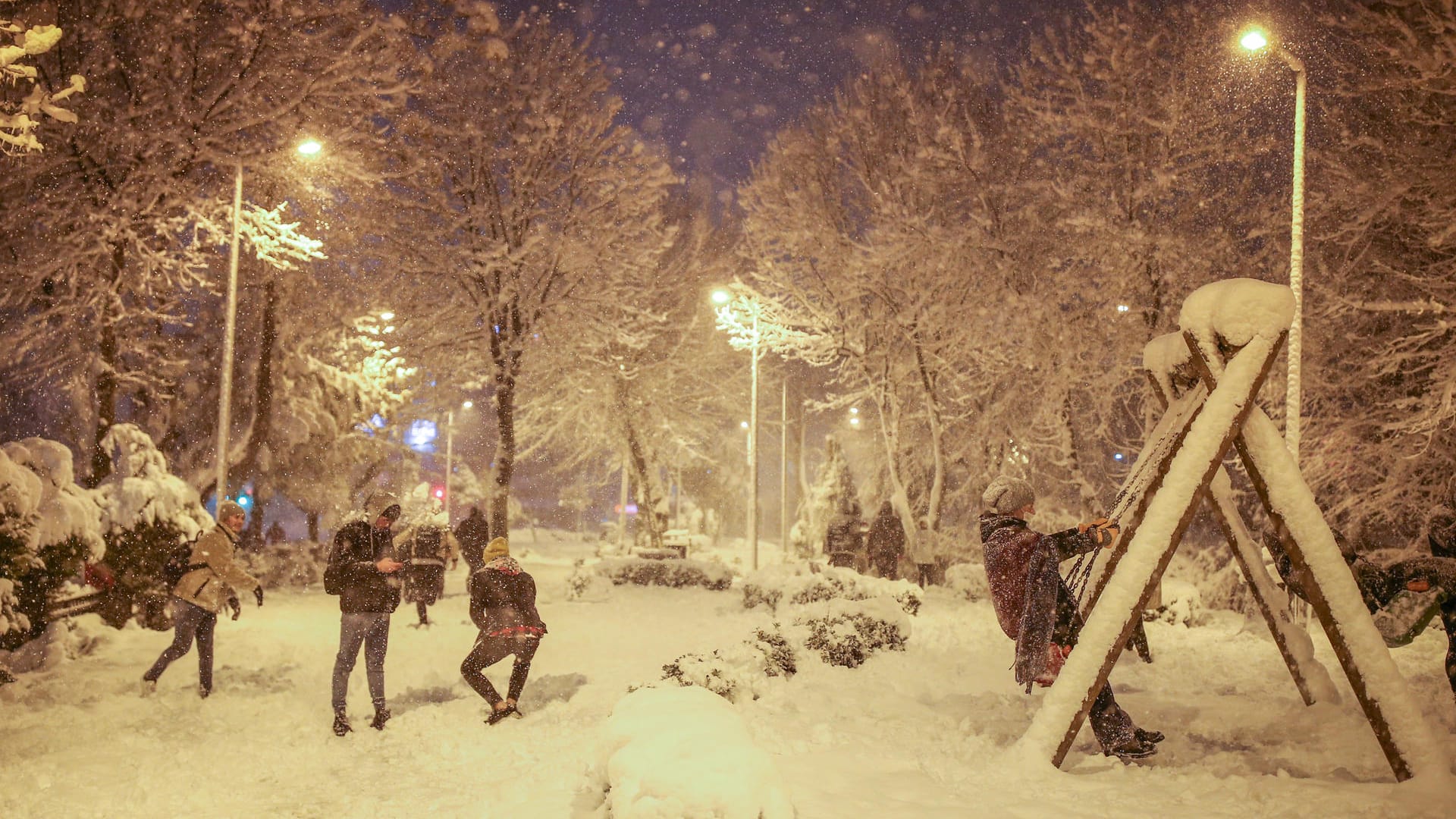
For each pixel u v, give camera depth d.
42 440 11.49
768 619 15.32
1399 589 6.46
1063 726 5.64
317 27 18.09
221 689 9.68
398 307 24.66
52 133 15.53
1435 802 4.86
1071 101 21.91
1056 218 22.67
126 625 13.73
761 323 28.53
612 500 69.75
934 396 26.02
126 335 18.34
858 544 25.25
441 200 24.36
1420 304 14.09
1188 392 6.79
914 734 6.83
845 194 26.83
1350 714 7.09
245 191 19.23
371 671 8.08
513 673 8.27
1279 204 20.12
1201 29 20.47
